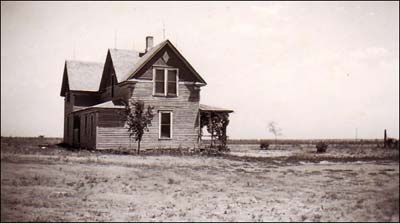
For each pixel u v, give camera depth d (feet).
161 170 59.98
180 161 71.31
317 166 69.21
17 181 47.70
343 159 79.71
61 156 71.41
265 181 54.60
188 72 95.81
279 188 50.42
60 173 53.62
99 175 53.88
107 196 44.34
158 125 92.79
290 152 108.06
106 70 107.04
